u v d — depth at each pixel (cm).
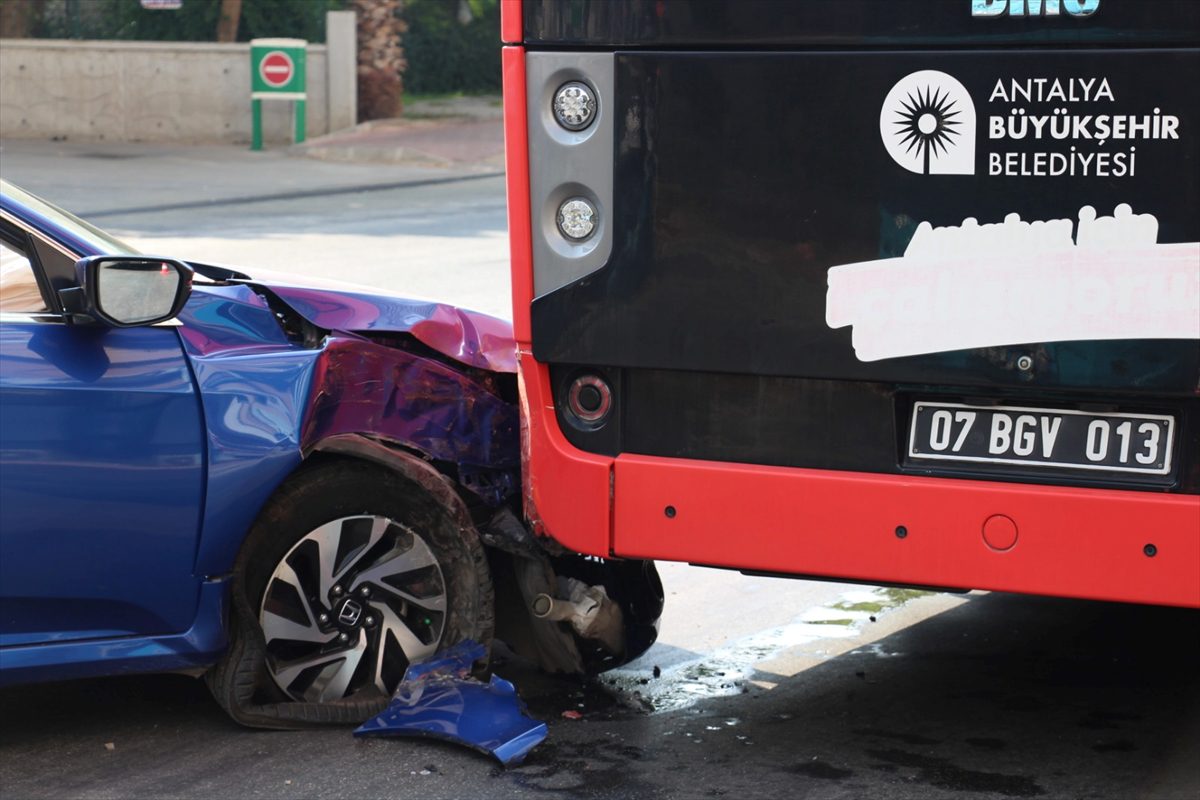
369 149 3194
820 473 457
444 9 4509
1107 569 432
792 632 634
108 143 3409
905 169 440
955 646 614
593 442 484
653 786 471
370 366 504
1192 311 421
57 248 474
